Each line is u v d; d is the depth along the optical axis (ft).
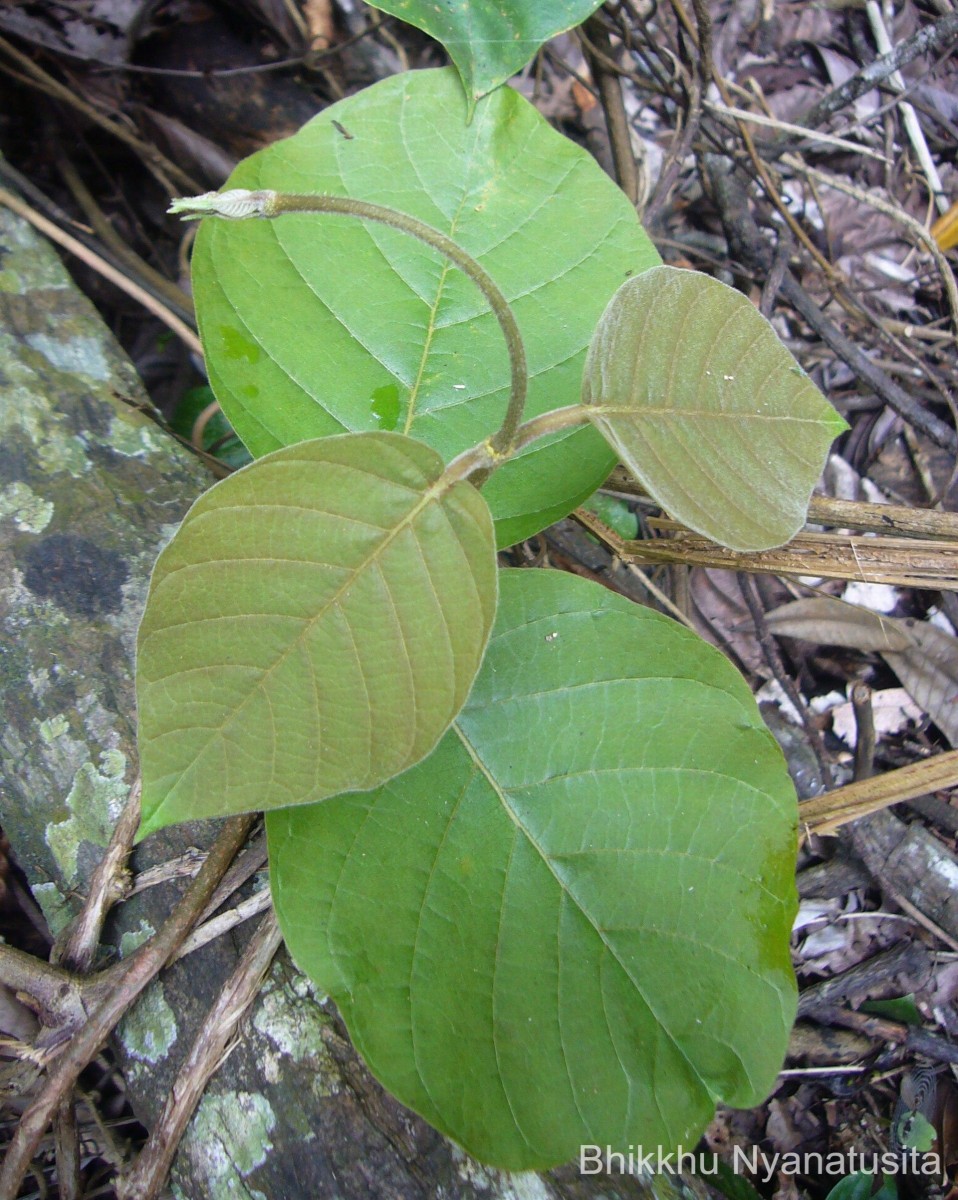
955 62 2.24
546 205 1.17
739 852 1.03
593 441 1.12
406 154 1.16
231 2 2.12
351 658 0.83
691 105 1.83
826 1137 1.52
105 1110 1.49
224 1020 1.10
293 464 0.78
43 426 1.40
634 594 1.72
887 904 1.67
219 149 2.14
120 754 1.24
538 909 1.03
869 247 2.15
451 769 1.05
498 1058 0.98
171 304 1.79
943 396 1.94
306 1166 1.06
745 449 0.87
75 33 2.05
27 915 1.64
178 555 0.79
